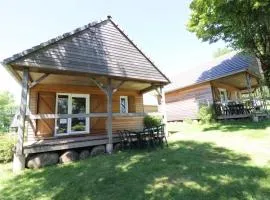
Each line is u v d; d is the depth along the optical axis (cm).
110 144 831
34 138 930
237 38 1143
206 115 1478
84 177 527
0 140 804
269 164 515
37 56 709
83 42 842
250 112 1333
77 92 1073
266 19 989
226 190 385
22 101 665
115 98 1206
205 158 618
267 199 342
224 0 966
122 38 976
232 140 844
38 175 573
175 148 790
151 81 1025
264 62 1141
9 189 484
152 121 1291
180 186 422
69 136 996
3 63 650
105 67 873
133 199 387
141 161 636
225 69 1521
